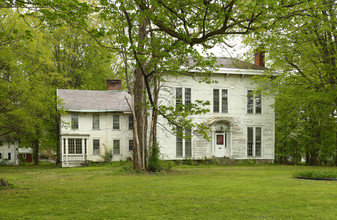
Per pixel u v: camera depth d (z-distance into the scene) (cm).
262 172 1905
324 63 2000
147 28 1802
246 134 2911
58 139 3262
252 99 2947
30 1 913
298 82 2259
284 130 3350
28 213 771
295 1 1122
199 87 2819
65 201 924
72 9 912
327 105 2298
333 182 1314
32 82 2111
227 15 1091
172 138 2739
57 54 3584
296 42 2038
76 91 3350
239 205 833
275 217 703
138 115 1886
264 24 1100
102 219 705
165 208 809
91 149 3138
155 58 1202
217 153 2850
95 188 1195
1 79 1944
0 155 4416
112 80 3500
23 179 1697
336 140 2784
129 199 940
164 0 1102
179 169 2197
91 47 3703
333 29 1953
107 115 3209
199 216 721
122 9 985
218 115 2848
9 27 1980
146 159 1889
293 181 1355
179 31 1159
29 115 2130
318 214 723
